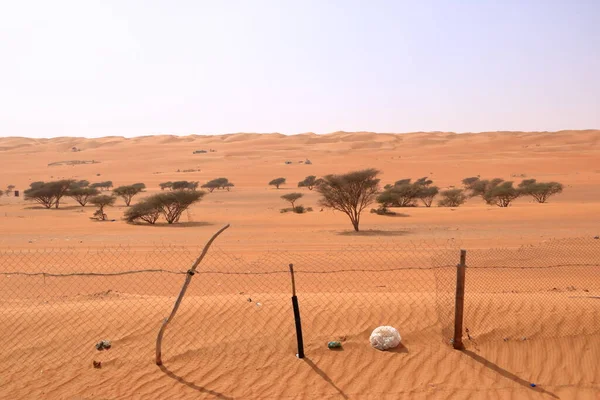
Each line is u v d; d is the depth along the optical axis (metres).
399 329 8.35
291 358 7.66
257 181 129.75
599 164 138.62
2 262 20.80
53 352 7.99
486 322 8.44
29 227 41.88
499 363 7.44
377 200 55.78
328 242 28.58
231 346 8.00
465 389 6.86
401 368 7.37
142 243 29.31
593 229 32.25
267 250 24.31
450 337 8.10
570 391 6.81
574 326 8.16
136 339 8.32
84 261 21.02
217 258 21.61
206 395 6.82
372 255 21.36
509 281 14.43
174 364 7.59
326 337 8.17
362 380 7.10
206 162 184.12
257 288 14.62
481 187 79.56
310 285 14.94
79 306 9.85
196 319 8.86
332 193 37.34
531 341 7.88
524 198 80.25
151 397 6.79
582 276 15.23
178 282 16.22
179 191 48.88
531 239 26.44
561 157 160.75
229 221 47.59
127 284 16.03
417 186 68.69
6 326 8.86
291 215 50.16
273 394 6.81
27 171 166.25
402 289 13.44
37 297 13.23
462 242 26.31
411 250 22.58
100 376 7.32
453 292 10.15
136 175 150.50
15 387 7.08
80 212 63.78
